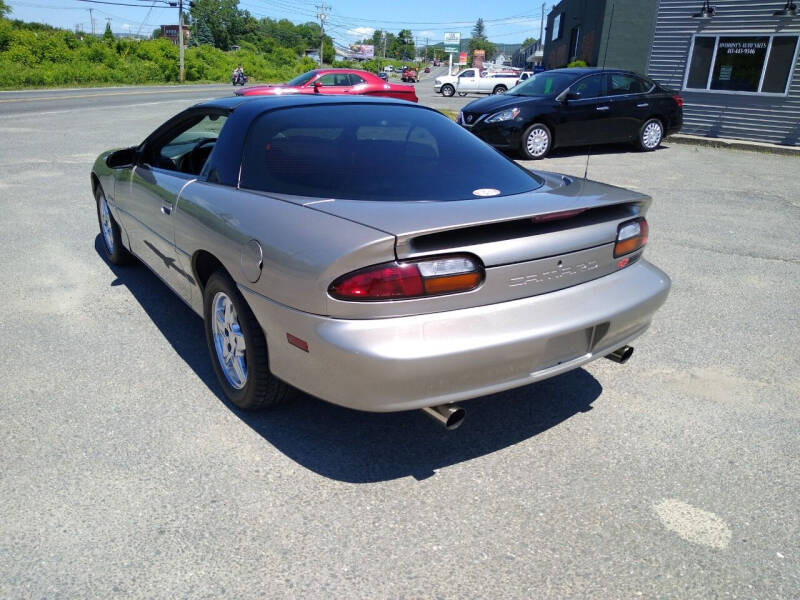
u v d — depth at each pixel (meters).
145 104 21.89
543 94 11.62
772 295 4.76
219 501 2.37
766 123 13.99
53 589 1.95
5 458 2.58
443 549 2.17
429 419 2.97
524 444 2.79
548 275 2.45
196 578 2.01
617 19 22.58
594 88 11.73
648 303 2.77
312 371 2.36
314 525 2.26
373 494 2.43
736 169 10.69
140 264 5.08
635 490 2.50
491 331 2.29
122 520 2.25
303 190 2.65
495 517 2.33
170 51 55.38
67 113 17.83
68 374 3.29
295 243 2.34
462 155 2.99
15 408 2.96
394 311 2.19
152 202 3.57
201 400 3.07
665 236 6.36
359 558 2.12
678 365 3.60
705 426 2.97
